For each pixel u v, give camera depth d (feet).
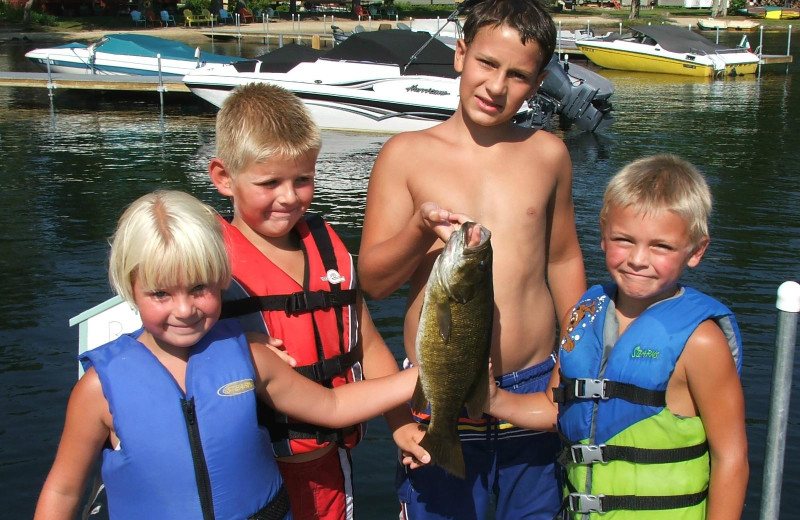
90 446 8.57
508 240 10.63
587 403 9.57
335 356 10.18
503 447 11.02
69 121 65.41
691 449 9.27
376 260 10.36
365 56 60.90
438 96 58.70
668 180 9.02
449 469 9.49
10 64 104.42
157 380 8.52
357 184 44.37
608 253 9.45
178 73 81.61
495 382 10.50
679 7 255.09
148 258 8.04
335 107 60.64
